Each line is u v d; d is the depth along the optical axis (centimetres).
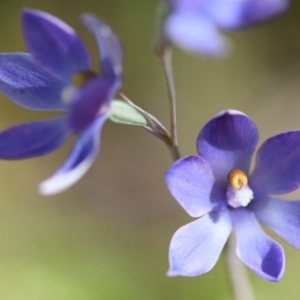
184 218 45
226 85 51
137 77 52
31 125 32
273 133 49
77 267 43
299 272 42
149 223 45
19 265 44
